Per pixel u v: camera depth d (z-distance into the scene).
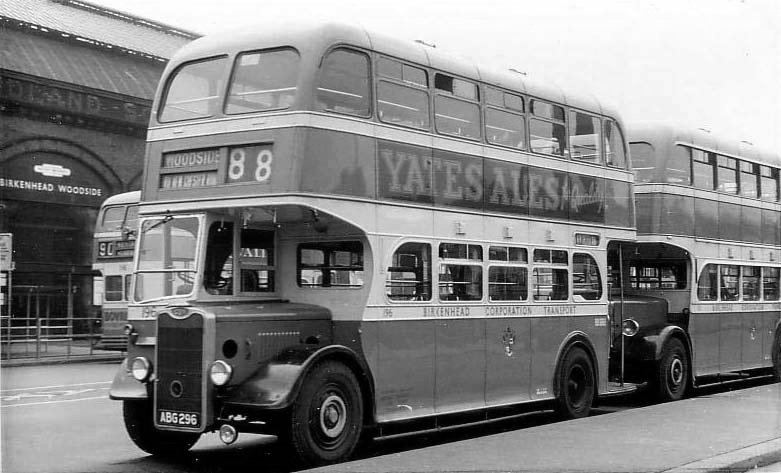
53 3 34.25
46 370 24.23
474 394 11.55
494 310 11.91
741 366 18.08
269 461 10.36
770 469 8.80
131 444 11.45
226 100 9.85
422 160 10.80
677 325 16.61
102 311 26.67
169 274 9.91
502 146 12.13
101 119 33.41
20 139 31.25
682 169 16.70
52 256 31.98
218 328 9.16
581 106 13.76
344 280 10.30
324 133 9.52
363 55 10.09
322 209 9.42
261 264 10.40
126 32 36.03
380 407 10.20
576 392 13.48
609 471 7.93
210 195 9.70
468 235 11.45
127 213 26.33
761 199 19.34
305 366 9.15
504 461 8.43
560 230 13.15
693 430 10.46
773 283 19.53
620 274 15.53
